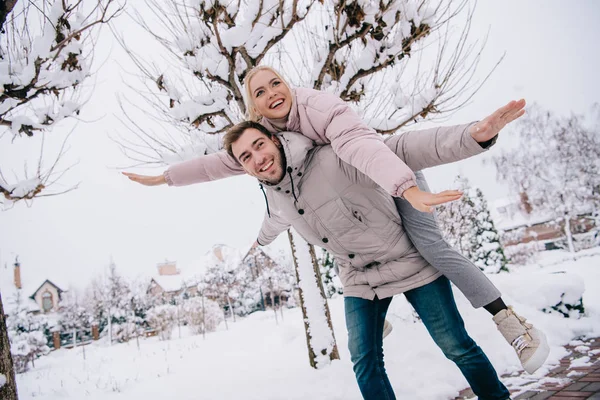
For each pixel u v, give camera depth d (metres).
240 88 4.98
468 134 1.54
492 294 1.88
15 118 4.62
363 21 4.82
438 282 2.01
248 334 13.12
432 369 3.78
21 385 10.95
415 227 1.97
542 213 29.67
